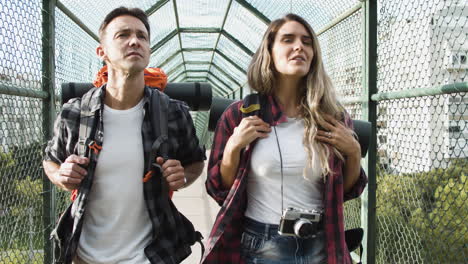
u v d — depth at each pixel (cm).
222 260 191
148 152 189
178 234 196
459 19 197
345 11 325
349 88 323
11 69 228
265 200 186
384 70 270
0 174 216
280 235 181
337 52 351
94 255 185
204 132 1414
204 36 848
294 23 192
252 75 202
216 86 1463
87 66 416
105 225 189
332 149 186
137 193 189
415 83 231
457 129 196
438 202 208
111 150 188
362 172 198
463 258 196
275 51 194
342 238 181
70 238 184
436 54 211
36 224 271
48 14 282
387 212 264
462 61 197
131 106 196
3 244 218
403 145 244
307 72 192
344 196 205
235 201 185
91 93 196
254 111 196
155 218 188
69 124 192
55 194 292
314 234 177
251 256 185
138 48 186
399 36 249
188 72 1319
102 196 187
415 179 230
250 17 598
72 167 179
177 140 201
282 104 201
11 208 229
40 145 278
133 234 190
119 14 190
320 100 194
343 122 198
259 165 186
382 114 271
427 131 219
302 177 185
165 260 188
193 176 212
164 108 198
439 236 207
